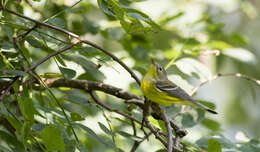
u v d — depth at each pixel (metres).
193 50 10.97
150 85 9.86
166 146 7.77
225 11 15.77
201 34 12.74
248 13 15.78
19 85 7.50
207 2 15.55
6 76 7.85
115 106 9.83
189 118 9.98
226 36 13.12
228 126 19.92
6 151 7.09
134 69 11.45
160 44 15.30
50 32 8.91
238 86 20.44
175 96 9.76
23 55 7.91
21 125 6.98
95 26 11.25
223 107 20.19
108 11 7.53
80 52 9.16
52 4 10.75
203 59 15.41
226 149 8.89
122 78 10.89
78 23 11.23
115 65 11.06
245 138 9.77
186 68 10.11
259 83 10.30
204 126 11.15
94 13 12.74
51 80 9.31
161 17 12.39
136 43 12.05
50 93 7.42
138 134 11.99
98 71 9.12
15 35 8.34
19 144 7.95
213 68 15.50
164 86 9.88
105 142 7.73
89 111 10.20
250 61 11.80
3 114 7.30
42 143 7.97
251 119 20.22
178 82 10.24
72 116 7.63
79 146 7.40
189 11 15.14
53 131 6.52
